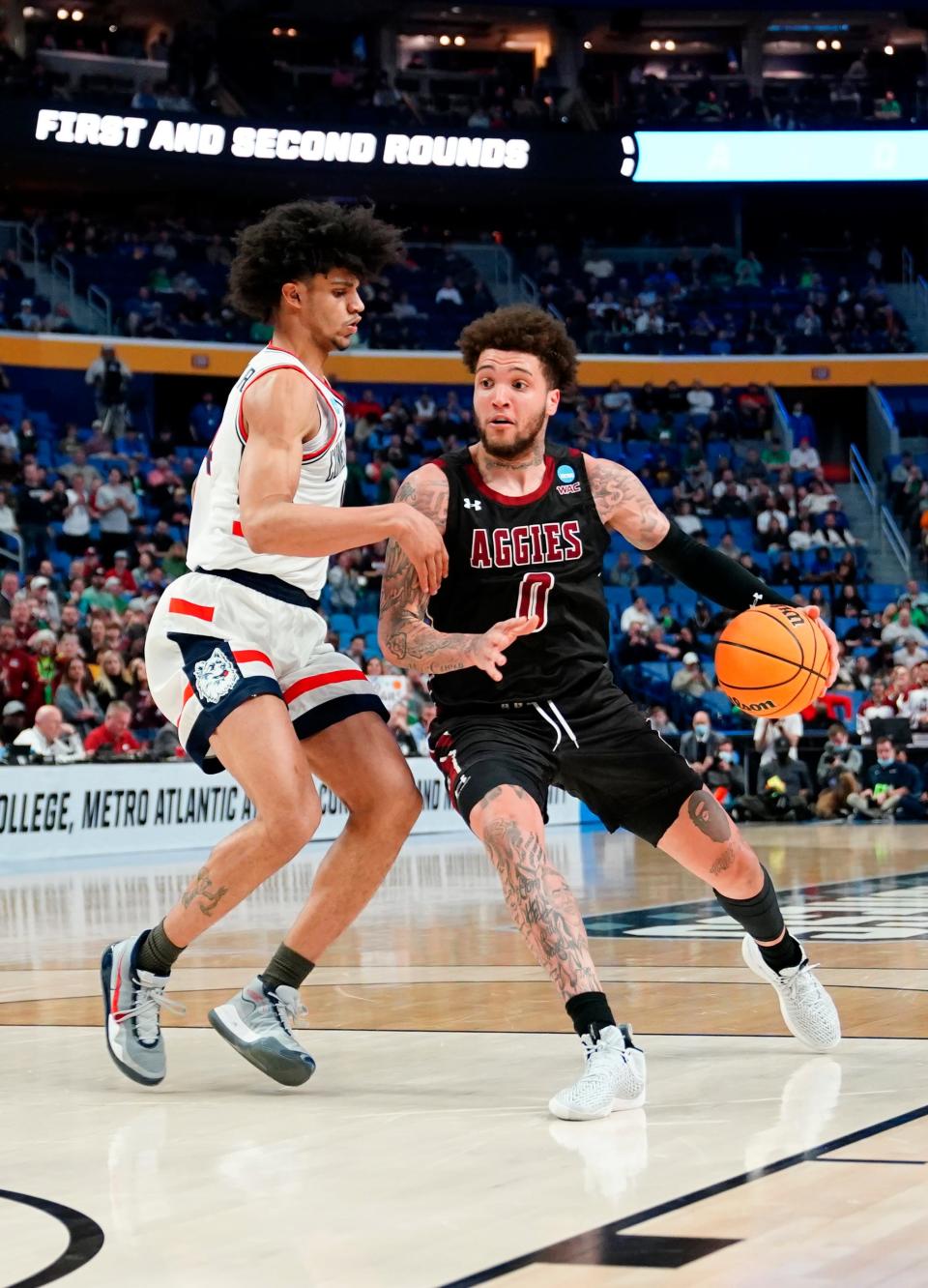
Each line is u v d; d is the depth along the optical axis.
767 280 28.95
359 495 23.23
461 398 27.36
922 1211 2.46
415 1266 2.26
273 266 3.91
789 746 17.45
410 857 13.04
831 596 22.78
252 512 3.65
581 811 18.53
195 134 25.11
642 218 29.88
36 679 15.38
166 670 4.01
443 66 30.20
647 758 3.92
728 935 7.07
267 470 3.68
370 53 29.45
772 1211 2.49
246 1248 2.38
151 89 26.92
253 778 3.78
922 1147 2.91
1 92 23.94
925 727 17.94
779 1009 4.84
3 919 8.38
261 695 3.82
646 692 20.06
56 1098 3.69
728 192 28.89
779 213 29.95
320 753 3.99
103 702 15.84
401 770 3.97
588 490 3.98
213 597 3.91
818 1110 3.31
